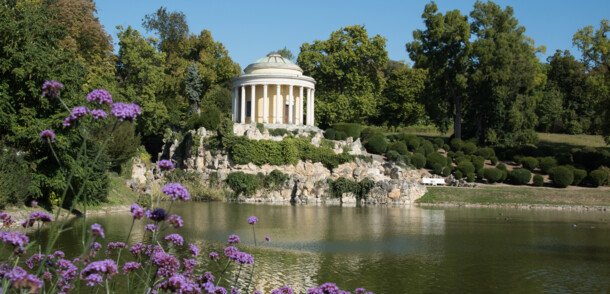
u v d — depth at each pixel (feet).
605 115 238.89
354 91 287.69
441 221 141.38
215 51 313.73
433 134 326.24
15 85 104.22
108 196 150.41
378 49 285.84
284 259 85.51
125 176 182.80
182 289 29.07
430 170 235.61
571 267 83.41
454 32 270.26
